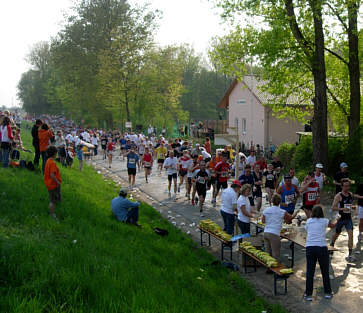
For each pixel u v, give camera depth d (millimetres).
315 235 7609
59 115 80750
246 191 9734
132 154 18750
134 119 53062
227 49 20422
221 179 15461
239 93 40000
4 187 10453
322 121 19094
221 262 9445
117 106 48188
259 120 35844
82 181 16359
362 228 10938
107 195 15180
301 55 18531
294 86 22578
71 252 7043
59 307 5277
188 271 8500
